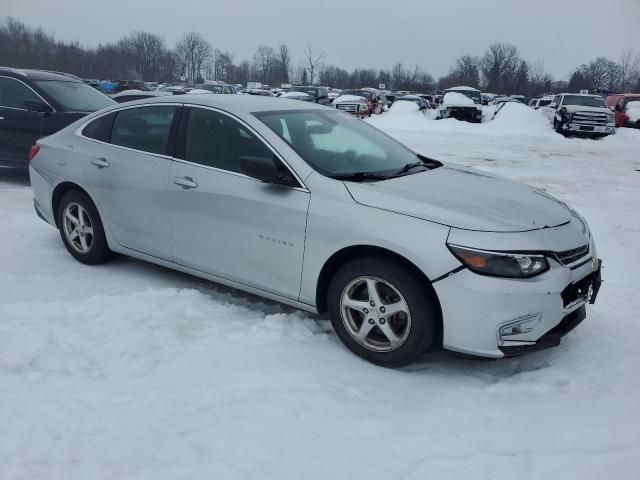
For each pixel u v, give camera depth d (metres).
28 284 4.41
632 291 4.91
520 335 3.16
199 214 4.03
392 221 3.28
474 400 3.14
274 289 3.81
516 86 73.50
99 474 2.37
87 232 4.88
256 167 3.63
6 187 8.11
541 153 15.63
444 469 2.52
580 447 2.73
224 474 2.41
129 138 4.54
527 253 3.13
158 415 2.80
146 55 84.81
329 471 2.48
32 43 77.94
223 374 3.23
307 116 4.32
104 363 3.26
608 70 78.19
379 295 3.41
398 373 3.40
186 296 4.20
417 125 21.91
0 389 2.95
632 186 10.45
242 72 87.75
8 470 2.37
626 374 3.45
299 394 3.06
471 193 3.64
